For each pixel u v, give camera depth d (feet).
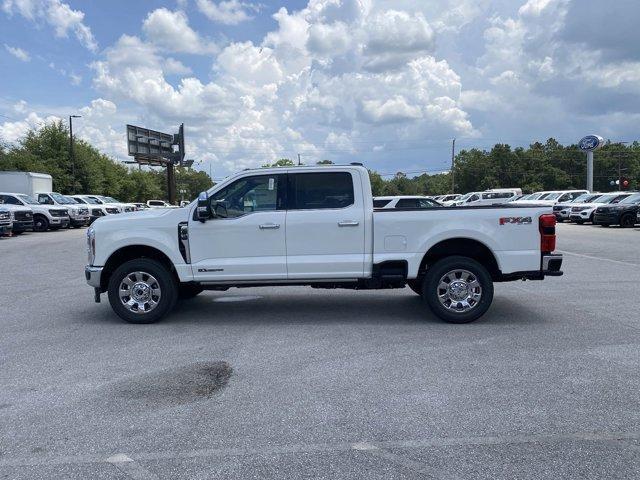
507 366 16.55
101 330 21.90
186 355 18.25
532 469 10.50
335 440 11.82
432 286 22.02
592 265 40.24
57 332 21.65
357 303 26.84
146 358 17.97
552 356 17.51
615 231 75.56
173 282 22.93
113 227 22.59
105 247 22.53
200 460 11.03
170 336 20.79
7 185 98.63
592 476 10.22
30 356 18.33
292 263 22.06
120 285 22.75
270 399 14.19
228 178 22.48
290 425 12.60
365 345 19.15
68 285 33.78
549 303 26.22
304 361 17.40
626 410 13.16
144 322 22.85
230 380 15.70
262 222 22.02
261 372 16.38
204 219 21.93
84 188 177.27
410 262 21.84
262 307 26.17
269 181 22.38
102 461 11.05
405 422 12.67
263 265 22.11
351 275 22.16
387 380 15.47
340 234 21.98
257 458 11.08
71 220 96.17
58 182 163.22
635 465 10.61
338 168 22.29
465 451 11.24
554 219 21.79
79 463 10.99
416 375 15.84
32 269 41.32
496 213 21.68
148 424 12.76
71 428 12.60
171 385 15.34
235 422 12.81
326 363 17.15
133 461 11.03
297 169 22.30
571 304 25.93
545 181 336.90
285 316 24.08
